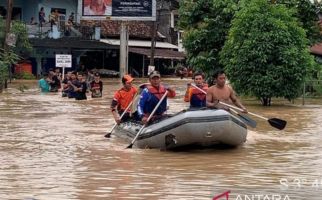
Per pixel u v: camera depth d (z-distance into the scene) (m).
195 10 30.97
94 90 29.89
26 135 15.41
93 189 9.02
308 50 26.33
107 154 12.42
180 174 10.28
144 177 9.98
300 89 26.75
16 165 11.06
